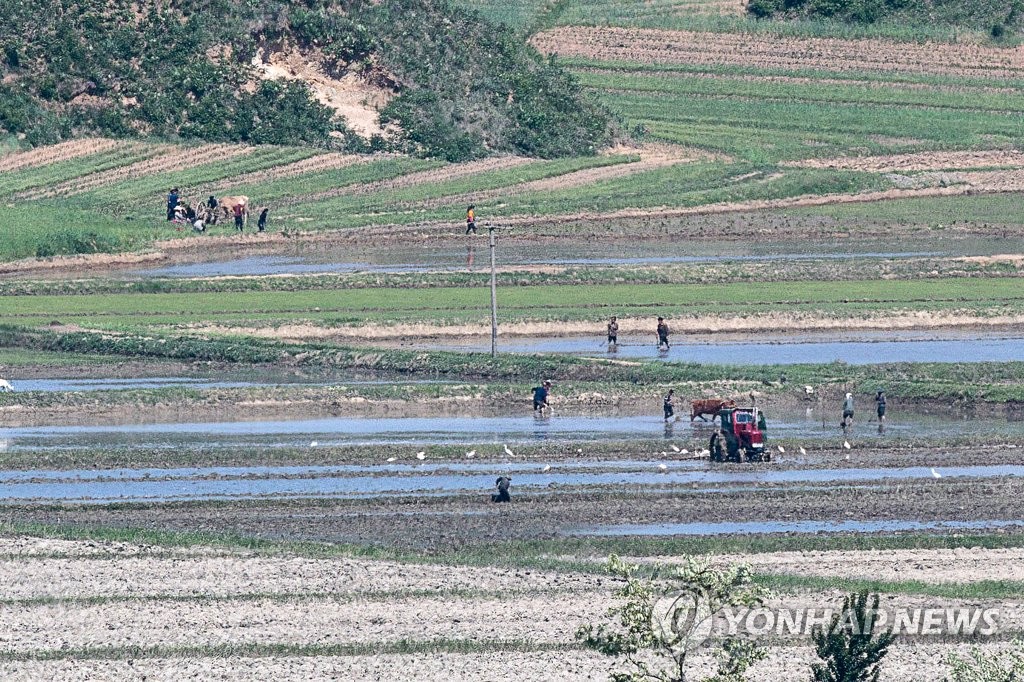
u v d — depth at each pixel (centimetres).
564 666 16225
